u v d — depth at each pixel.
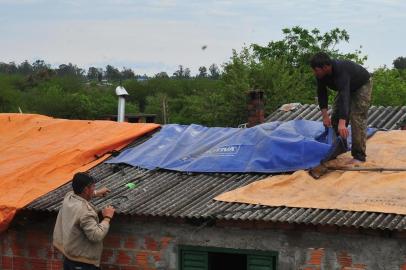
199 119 39.94
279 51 43.50
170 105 49.84
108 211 9.04
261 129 11.23
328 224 8.37
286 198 9.27
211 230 9.37
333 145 9.91
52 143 12.54
